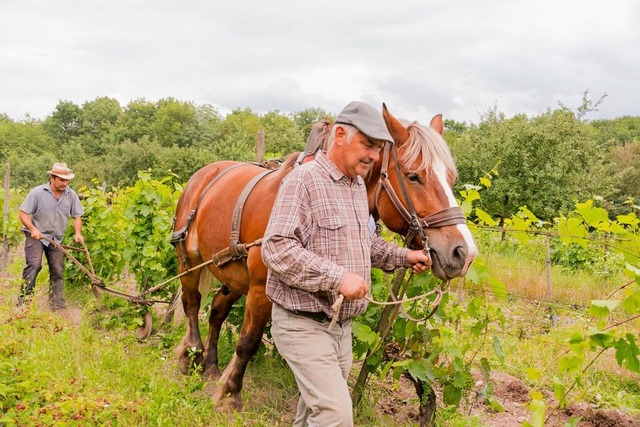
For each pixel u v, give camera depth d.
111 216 8.45
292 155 3.97
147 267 7.15
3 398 3.32
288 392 4.89
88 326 6.04
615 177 23.95
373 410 4.58
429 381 4.27
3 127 115.25
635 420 4.88
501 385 5.51
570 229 4.00
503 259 14.22
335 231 2.90
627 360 3.39
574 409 5.17
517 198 22.38
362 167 2.95
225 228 4.38
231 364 4.39
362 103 2.93
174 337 5.98
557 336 6.42
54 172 7.17
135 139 105.56
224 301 5.08
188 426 4.02
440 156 3.39
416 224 3.36
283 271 2.79
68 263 8.61
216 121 105.88
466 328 6.00
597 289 11.77
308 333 2.96
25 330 4.24
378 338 4.13
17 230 12.04
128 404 3.56
